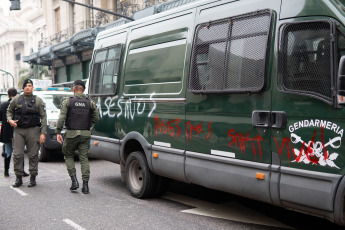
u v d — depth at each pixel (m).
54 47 28.20
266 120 4.14
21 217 5.28
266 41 4.14
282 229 4.72
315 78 3.73
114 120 6.92
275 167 4.05
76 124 6.56
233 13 4.68
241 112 4.43
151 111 5.95
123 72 6.73
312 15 3.83
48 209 5.67
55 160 11.01
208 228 4.76
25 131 7.11
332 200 3.56
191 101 5.16
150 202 6.11
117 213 5.46
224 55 4.67
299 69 3.87
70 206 5.84
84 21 28.97
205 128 4.93
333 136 3.58
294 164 3.89
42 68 44.97
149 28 6.20
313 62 3.76
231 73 4.57
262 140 4.20
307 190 3.75
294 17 3.97
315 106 3.72
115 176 8.48
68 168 6.80
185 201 6.16
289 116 3.93
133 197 6.45
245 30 4.46
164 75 5.71
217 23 4.87
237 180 4.48
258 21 4.32
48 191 6.85
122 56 6.83
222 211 5.55
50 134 10.35
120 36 7.04
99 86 7.52
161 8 14.32
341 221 3.55
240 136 4.45
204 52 4.99
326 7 3.73
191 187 7.19
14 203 6.02
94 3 27.25
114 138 6.92
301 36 3.88
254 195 4.32
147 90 6.06
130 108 6.46
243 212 5.50
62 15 33.41
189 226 4.85
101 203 6.03
